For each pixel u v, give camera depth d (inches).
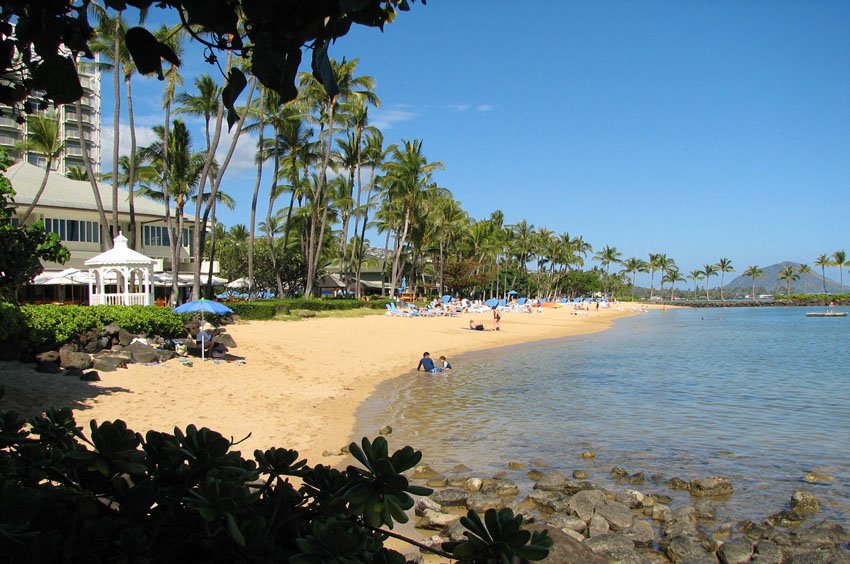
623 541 261.6
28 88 70.0
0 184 438.3
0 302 482.0
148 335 724.0
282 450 83.1
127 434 73.9
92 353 609.6
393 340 1248.8
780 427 503.2
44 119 1227.2
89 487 75.2
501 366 967.6
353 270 2974.9
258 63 57.6
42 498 67.1
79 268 1429.6
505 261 4025.6
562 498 315.6
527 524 280.4
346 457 383.9
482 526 65.1
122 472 71.3
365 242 3154.5
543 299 4830.2
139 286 986.7
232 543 63.2
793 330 2031.3
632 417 544.4
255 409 521.7
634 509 310.8
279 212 2194.9
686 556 250.2
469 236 3240.7
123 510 66.8
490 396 661.3
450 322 1863.9
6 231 339.6
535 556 62.3
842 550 257.6
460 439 454.3
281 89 58.2
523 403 614.9
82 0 64.0
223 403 527.8
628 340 1573.6
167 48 61.2
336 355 960.3
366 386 719.7
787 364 994.7
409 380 791.1
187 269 1855.3
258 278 2009.1
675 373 873.5
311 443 420.8
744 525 283.7
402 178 2116.1
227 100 59.9
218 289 1989.4
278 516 72.2
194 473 73.5
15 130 2058.3
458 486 338.3
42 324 560.1
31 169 1539.1
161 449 77.5
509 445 437.1
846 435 472.4
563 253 4434.1
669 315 3587.6
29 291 1422.2
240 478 74.2
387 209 2459.4
